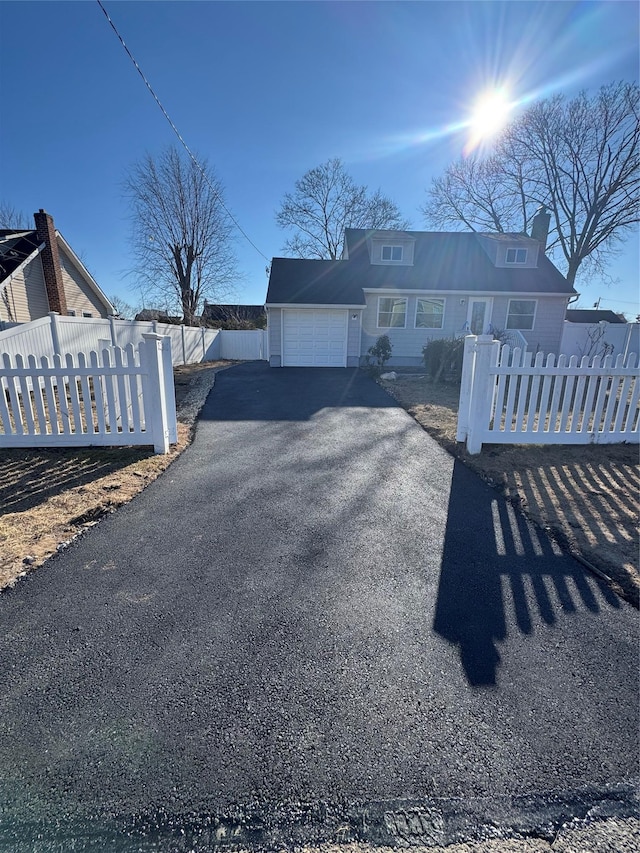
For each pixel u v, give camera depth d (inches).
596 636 84.5
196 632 84.4
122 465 181.6
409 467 184.2
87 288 780.6
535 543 120.6
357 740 62.5
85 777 56.8
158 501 147.6
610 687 72.4
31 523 129.2
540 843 50.2
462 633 84.9
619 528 129.3
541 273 658.2
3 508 139.5
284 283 622.5
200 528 128.3
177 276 1048.8
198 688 71.1
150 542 119.5
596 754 60.8
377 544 119.9
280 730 63.9
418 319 612.7
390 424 262.4
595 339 614.5
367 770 58.2
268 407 316.5
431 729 64.4
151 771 57.7
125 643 81.1
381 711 67.2
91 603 92.7
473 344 201.8
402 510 142.3
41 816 52.4
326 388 405.7
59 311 663.1
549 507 144.0
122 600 94.0
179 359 615.5
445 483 166.2
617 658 78.9
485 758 60.1
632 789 56.2
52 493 152.0
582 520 134.5
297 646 80.9
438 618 89.4
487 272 648.4
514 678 74.0
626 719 66.4
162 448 197.0
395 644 81.7
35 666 75.4
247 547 117.5
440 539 122.9
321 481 168.2
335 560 111.4
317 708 67.6
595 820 52.5
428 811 53.4
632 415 204.2
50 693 69.8
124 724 64.5
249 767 58.5
